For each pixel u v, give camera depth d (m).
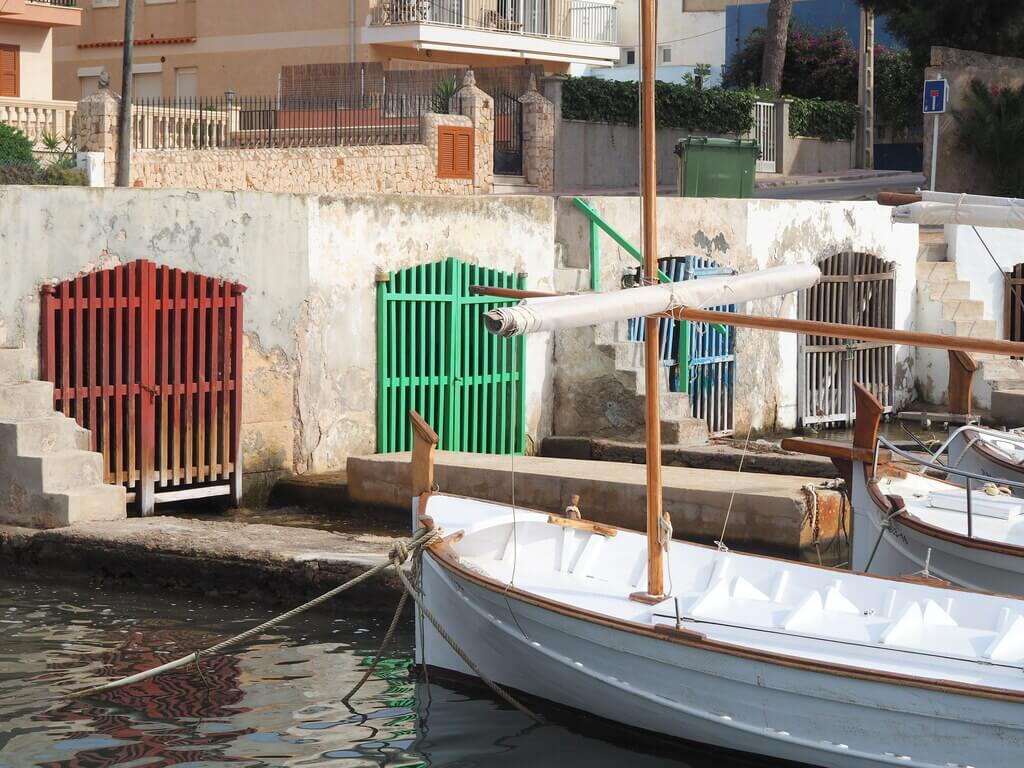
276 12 43.09
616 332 21.20
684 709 10.30
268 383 18.06
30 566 14.84
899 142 52.41
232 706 11.06
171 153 26.95
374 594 13.25
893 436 23.23
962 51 38.19
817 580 11.44
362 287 19.06
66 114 30.77
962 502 14.30
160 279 16.88
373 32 41.66
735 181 25.72
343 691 11.49
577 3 47.84
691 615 10.91
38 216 15.88
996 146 37.69
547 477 16.66
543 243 21.31
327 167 29.77
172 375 17.06
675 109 43.09
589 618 10.48
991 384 25.08
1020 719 9.13
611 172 41.00
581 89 39.59
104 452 16.31
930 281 26.97
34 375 15.96
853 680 9.57
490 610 11.17
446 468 17.39
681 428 20.11
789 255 24.20
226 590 13.91
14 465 15.24
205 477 17.48
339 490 17.67
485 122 33.66
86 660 12.07
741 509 15.51
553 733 10.80
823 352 24.86
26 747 10.15
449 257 19.97
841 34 54.84
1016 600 10.69
